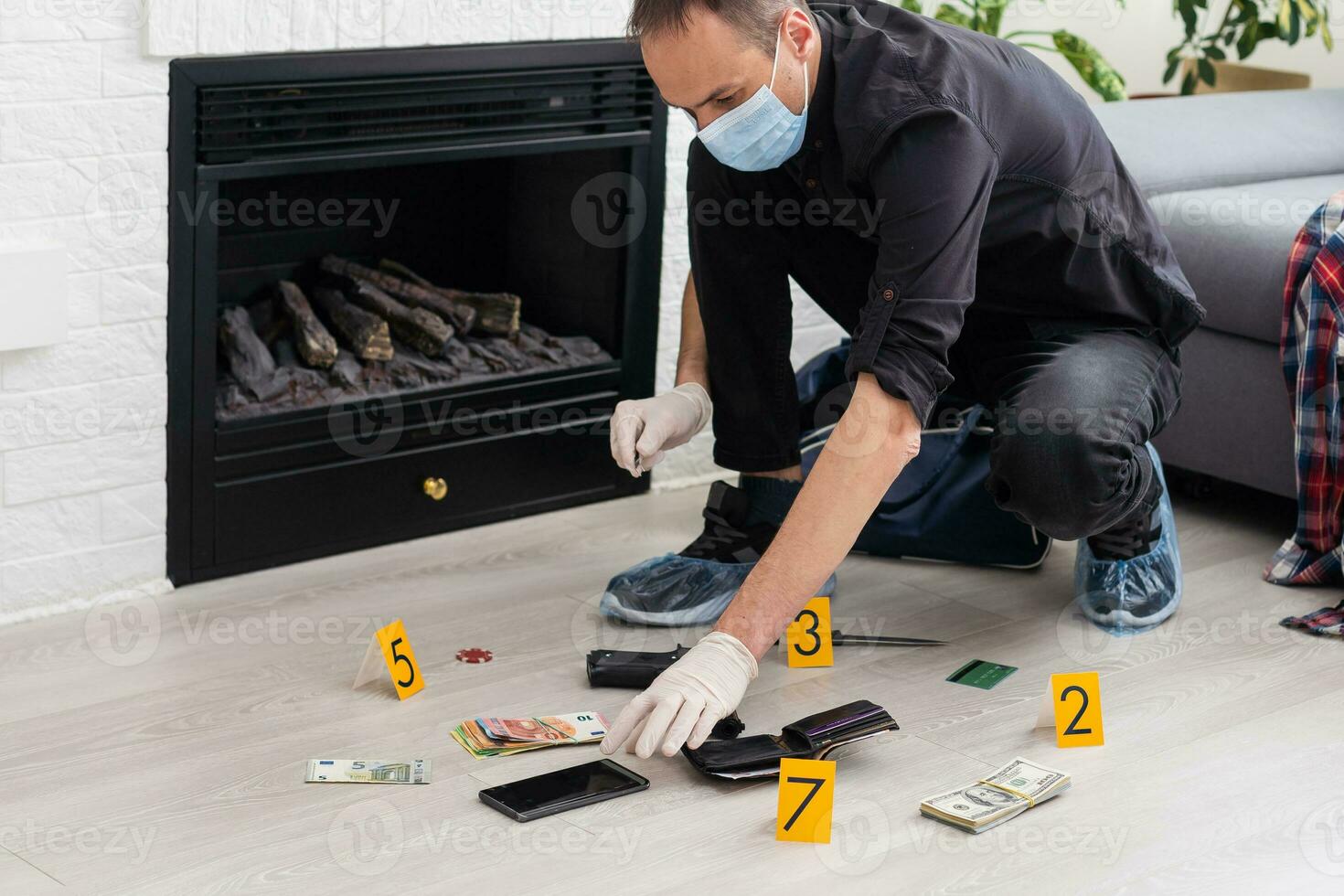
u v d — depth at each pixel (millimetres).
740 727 1746
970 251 1611
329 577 2223
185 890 1414
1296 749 1762
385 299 2438
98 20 1908
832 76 1678
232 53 2020
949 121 1607
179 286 2059
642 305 2541
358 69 2133
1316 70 3658
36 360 1966
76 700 1801
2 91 1859
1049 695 1787
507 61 2273
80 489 2045
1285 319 2295
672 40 1558
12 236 1910
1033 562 2314
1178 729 1809
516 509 2488
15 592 2023
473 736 1729
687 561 2127
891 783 1667
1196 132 2760
